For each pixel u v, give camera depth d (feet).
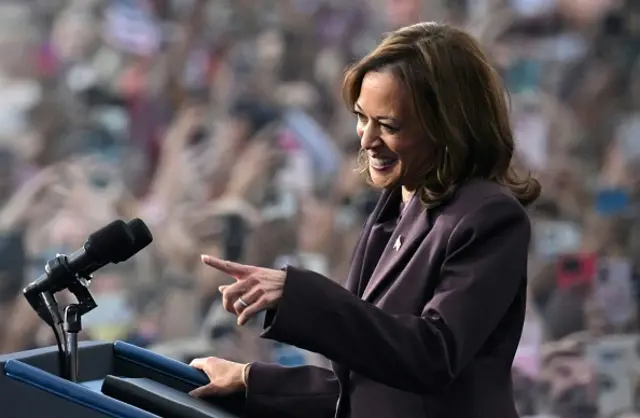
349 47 95.66
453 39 26.17
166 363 29.19
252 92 79.30
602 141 81.05
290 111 78.54
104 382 26.45
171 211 62.95
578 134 80.79
